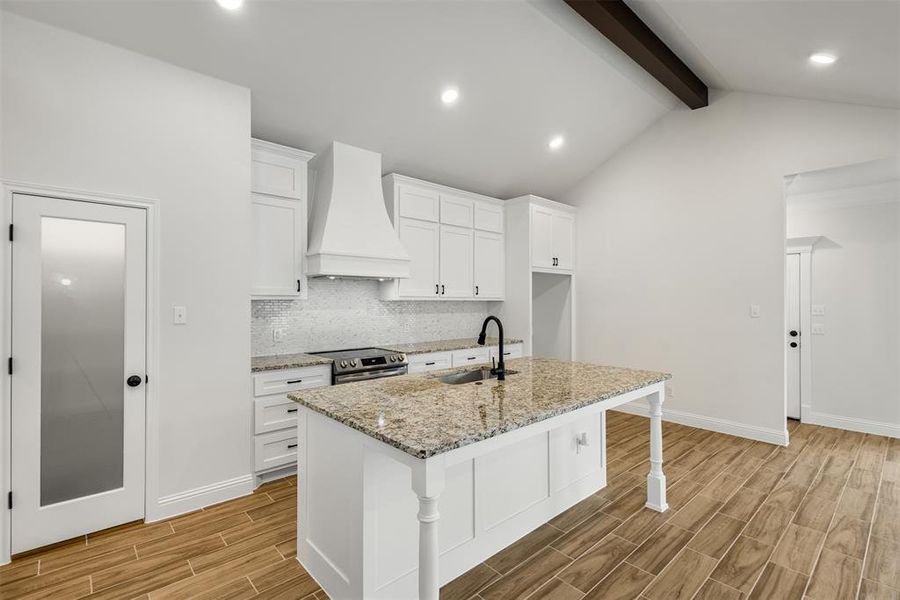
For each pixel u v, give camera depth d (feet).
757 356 12.96
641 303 15.62
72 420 7.64
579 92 12.66
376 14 8.74
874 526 8.01
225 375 9.18
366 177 12.39
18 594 6.22
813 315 14.64
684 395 14.53
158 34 7.97
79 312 7.70
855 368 13.84
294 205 11.14
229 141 9.25
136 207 8.17
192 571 6.77
